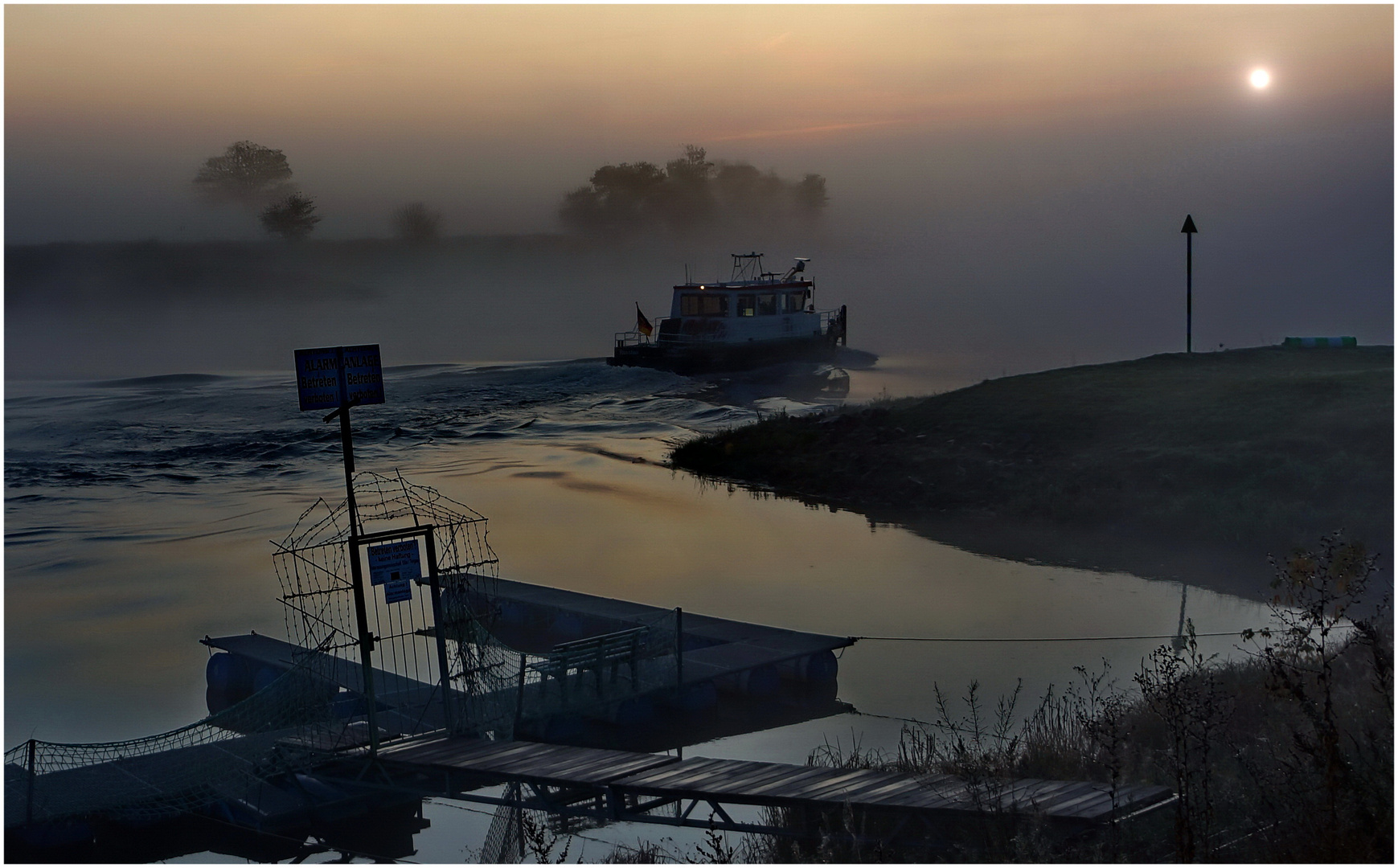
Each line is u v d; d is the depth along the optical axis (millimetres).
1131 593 25375
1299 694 10789
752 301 74500
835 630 23578
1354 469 29125
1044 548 29797
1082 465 34312
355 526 16547
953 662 21156
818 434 43750
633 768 14328
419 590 27922
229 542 34156
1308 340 48938
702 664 19578
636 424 56469
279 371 90312
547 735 17844
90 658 23469
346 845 14695
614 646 18578
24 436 54094
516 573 29094
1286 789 10828
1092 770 13297
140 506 39500
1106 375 43812
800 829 12516
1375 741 11375
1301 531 26906
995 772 12859
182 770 15922
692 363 71938
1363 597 21469
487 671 18125
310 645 22500
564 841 13750
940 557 29547
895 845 11477
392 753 15648
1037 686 19406
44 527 36125
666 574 28750
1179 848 9797
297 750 15875
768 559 29938
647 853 12602
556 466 46031
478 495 40344
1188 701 12648
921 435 40406
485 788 15805
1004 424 39156
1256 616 22891
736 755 17141
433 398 66125
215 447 51125
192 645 24281
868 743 17266
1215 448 32781
